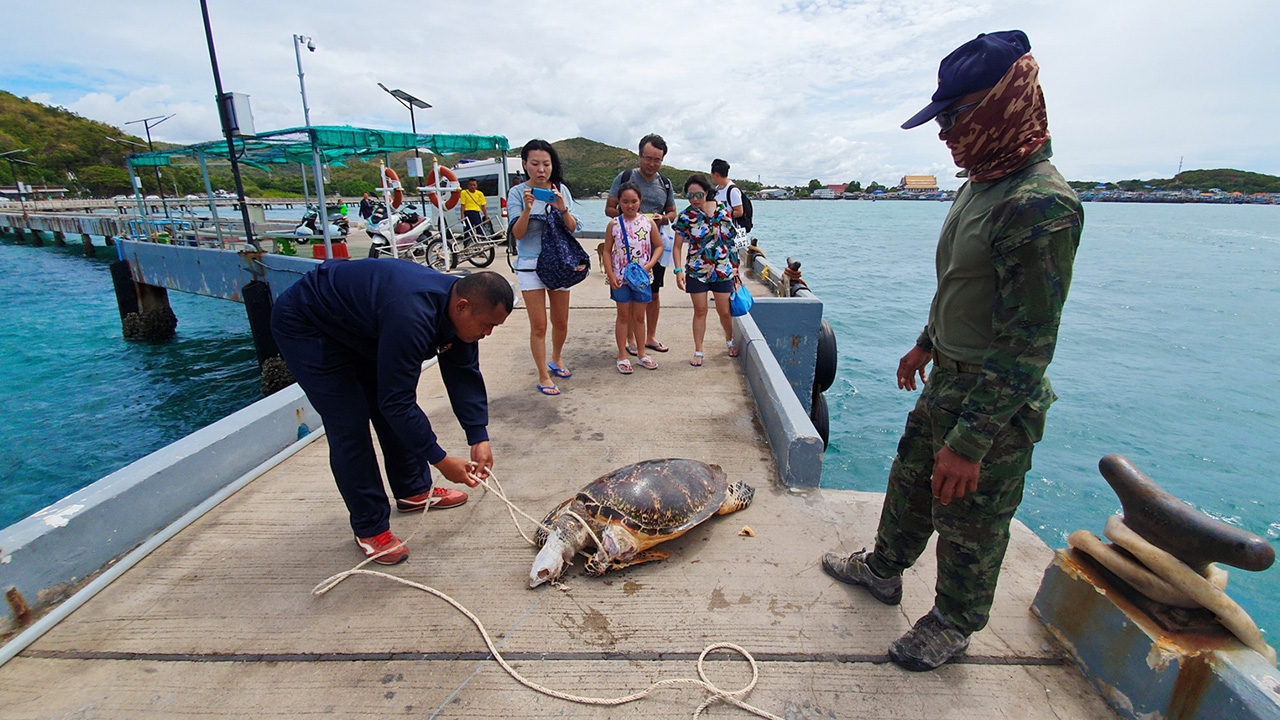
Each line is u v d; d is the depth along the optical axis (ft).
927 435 7.36
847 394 33.37
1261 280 76.28
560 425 14.28
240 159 43.39
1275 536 20.31
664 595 8.61
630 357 19.45
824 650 7.61
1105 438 27.73
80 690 6.99
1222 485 23.57
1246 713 5.27
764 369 14.92
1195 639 6.03
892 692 6.97
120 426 31.94
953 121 6.02
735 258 18.21
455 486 11.63
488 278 8.13
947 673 7.20
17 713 6.68
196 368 42.37
